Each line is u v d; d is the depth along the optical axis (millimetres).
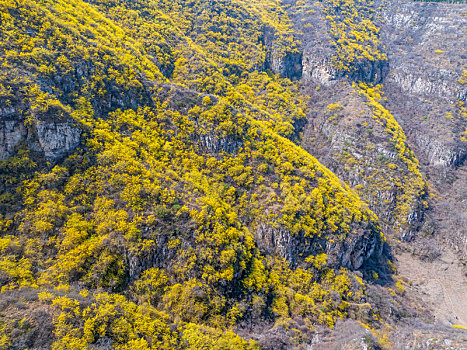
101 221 53500
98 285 49125
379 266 79938
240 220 68938
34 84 56781
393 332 61781
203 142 75750
